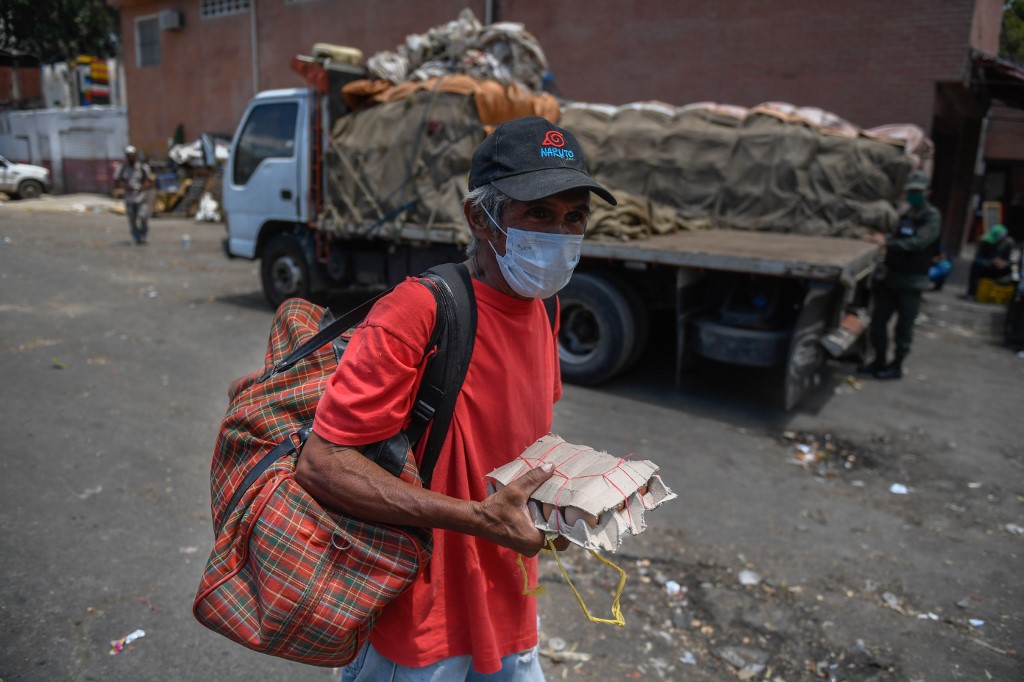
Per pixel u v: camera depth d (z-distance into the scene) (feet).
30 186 69.31
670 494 4.19
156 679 7.76
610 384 18.95
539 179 4.01
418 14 47.03
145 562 9.84
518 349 4.46
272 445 4.16
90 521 10.82
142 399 16.14
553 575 10.08
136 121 68.74
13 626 8.40
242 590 3.87
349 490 3.69
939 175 49.62
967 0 30.37
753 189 22.95
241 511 3.93
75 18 73.87
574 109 25.02
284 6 54.19
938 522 12.09
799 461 14.40
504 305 4.40
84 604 8.87
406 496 3.71
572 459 4.21
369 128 21.67
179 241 44.78
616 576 10.11
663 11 37.70
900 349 20.62
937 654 8.66
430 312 3.98
